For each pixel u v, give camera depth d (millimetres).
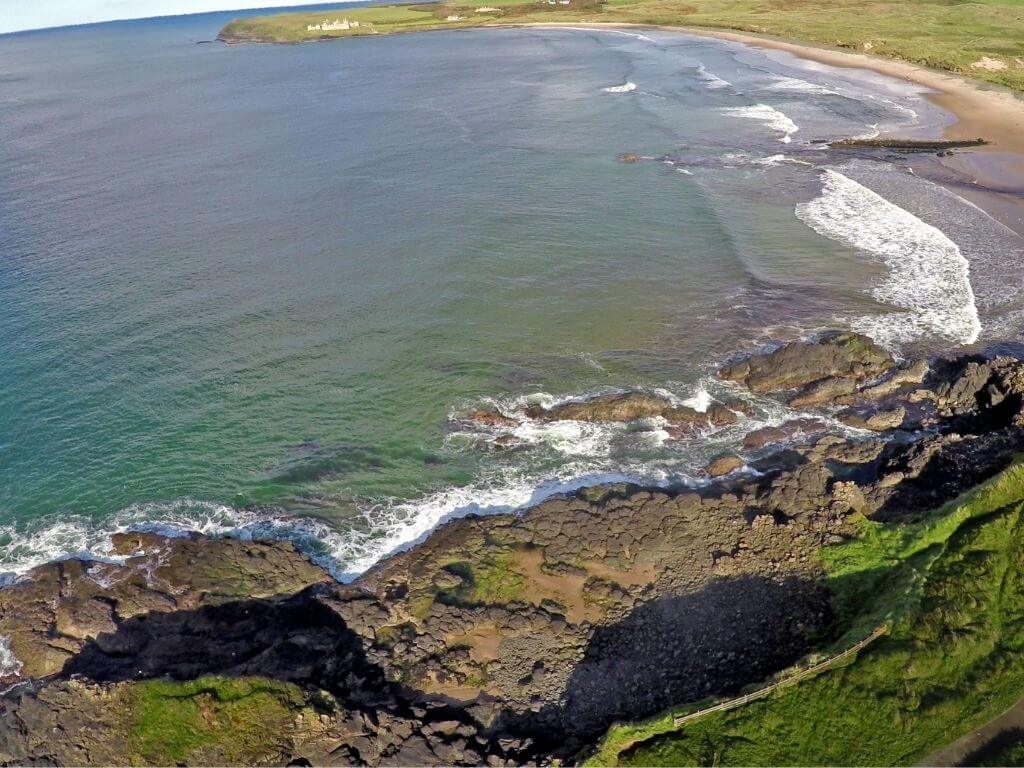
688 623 25328
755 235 53656
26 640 25844
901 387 36969
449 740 22047
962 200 58375
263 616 26703
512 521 29906
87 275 50219
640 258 50594
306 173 70500
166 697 22656
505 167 69750
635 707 22969
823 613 24938
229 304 46281
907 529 27156
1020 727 20266
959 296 44438
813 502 29438
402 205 61156
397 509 31719
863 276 47219
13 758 21953
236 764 21312
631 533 28797
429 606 26375
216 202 63500
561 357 40531
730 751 20750
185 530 30969
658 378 38594
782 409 36250
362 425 36281
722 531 28719
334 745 21781
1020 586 24219
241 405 37656
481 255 51625
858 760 20141
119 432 36031
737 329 42188
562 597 26578
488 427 35938
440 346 41781
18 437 35688
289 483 33188
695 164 69250
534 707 23188
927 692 21406
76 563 28859
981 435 32281
